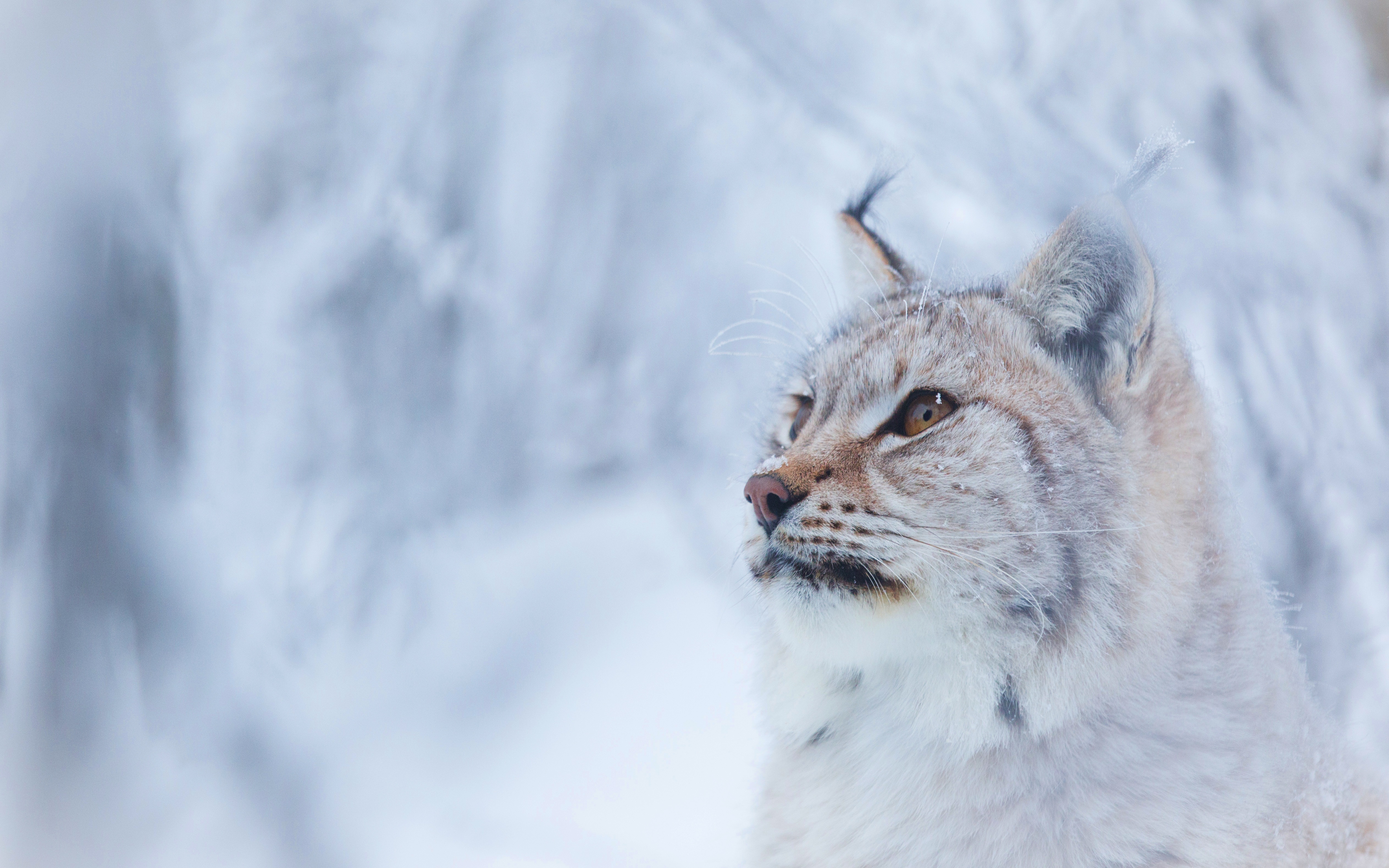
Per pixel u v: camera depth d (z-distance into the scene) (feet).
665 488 30.63
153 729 22.31
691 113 31.22
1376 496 21.85
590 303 32.68
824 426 21.03
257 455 28.14
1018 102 24.00
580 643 26.09
